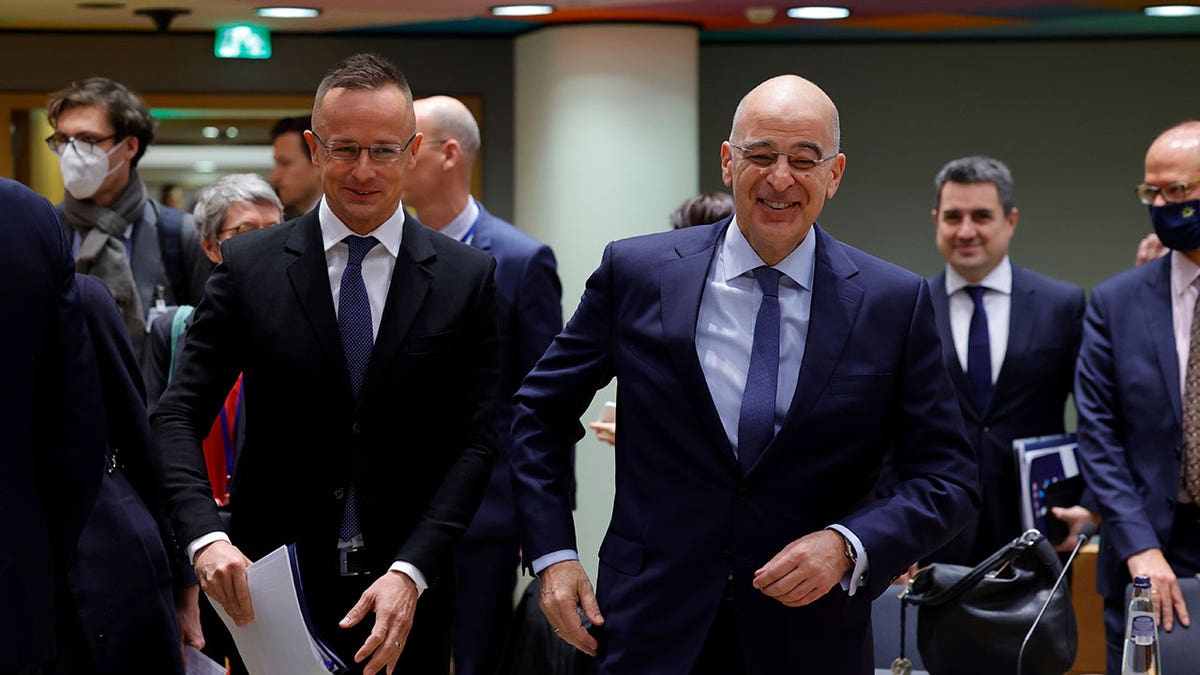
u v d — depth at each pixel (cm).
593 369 254
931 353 246
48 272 238
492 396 266
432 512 256
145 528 289
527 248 364
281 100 668
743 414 239
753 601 239
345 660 260
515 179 658
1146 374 354
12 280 232
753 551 239
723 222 254
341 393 255
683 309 243
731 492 239
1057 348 408
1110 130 692
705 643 244
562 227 616
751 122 235
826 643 241
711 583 240
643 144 610
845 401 239
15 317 232
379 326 258
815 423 238
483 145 682
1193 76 686
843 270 246
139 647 284
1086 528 286
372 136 250
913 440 246
